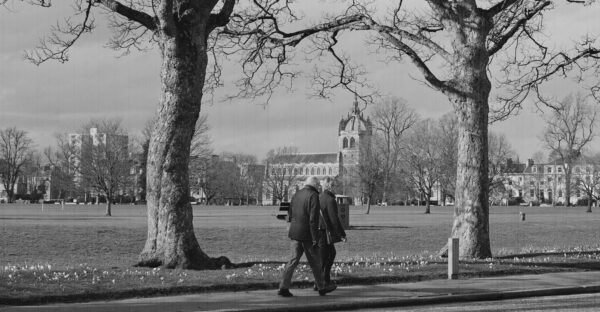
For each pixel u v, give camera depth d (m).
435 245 37.94
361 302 13.84
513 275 18.92
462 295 15.01
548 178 186.88
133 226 43.09
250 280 15.80
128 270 16.41
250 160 184.25
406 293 15.13
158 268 16.94
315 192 14.37
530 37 25.97
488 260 20.77
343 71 27.36
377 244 37.44
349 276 16.94
